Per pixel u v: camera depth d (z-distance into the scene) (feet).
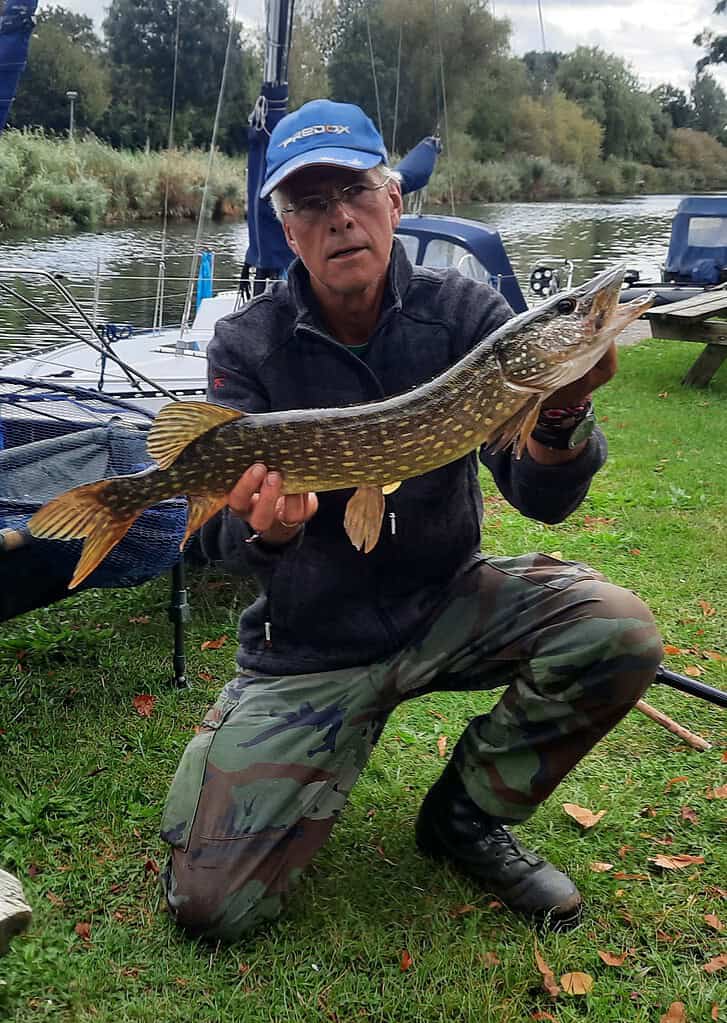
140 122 66.64
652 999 3.83
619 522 9.51
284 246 11.50
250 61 53.16
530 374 3.64
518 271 32.50
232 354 4.34
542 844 4.76
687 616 7.39
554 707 4.17
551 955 4.03
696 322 14.88
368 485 3.81
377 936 4.12
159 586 7.87
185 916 4.03
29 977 3.84
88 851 4.64
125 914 4.25
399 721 5.93
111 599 7.61
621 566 8.41
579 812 4.95
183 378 10.44
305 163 3.92
